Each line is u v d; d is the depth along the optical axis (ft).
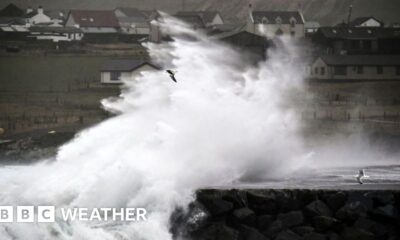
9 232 221.66
